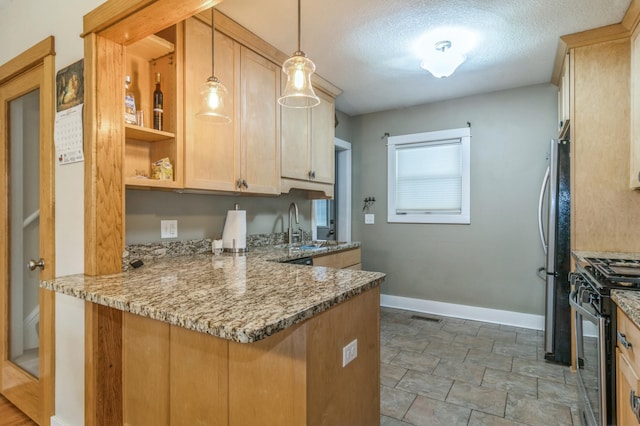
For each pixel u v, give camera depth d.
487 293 3.73
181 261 2.07
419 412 2.03
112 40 1.64
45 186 1.83
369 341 1.48
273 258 2.29
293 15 2.23
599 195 2.45
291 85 1.75
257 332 0.85
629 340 1.21
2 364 2.15
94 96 1.57
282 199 3.43
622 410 1.27
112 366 1.53
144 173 2.08
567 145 2.64
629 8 2.14
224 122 2.10
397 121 4.24
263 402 1.13
